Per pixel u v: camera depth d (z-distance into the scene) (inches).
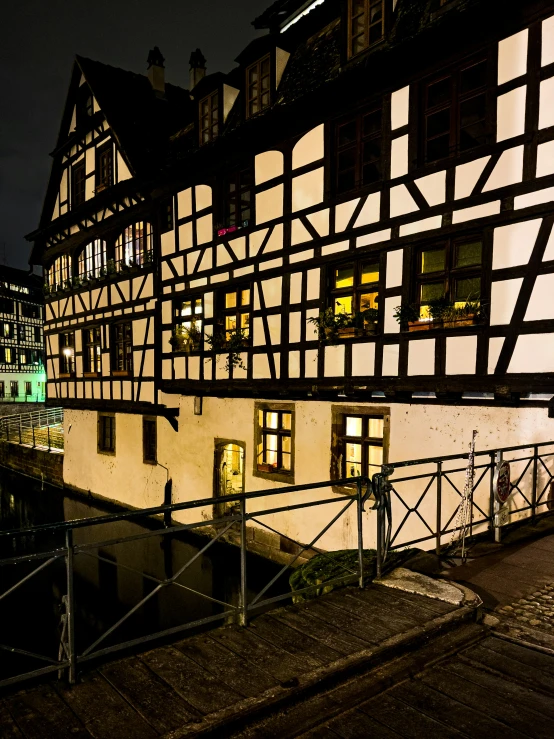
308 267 345.4
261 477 396.2
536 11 239.0
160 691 103.4
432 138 283.6
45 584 410.9
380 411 319.9
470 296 268.5
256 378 385.4
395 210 296.8
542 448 252.2
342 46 319.9
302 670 110.2
